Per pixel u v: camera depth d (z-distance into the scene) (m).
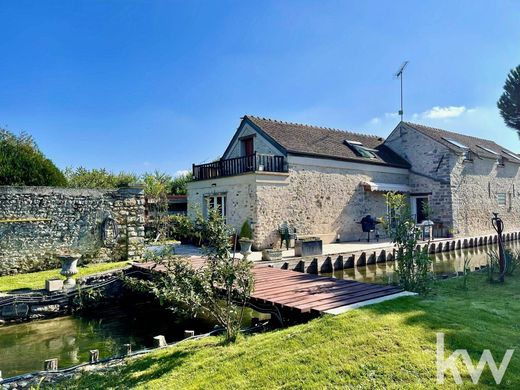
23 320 9.36
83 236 13.15
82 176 30.80
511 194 27.84
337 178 19.23
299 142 18.77
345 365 3.91
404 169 23.19
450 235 21.28
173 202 28.20
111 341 7.73
